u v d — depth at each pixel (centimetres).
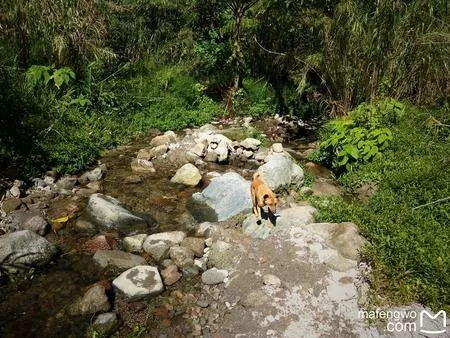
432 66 704
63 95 778
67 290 401
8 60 748
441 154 588
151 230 503
